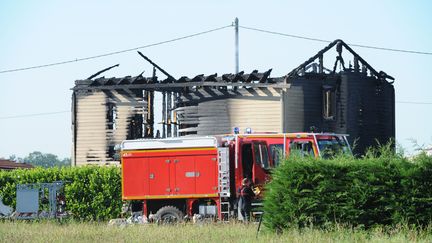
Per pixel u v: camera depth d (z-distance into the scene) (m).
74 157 106.38
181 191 66.25
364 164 47.44
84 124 106.38
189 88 102.81
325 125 100.81
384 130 105.94
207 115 101.50
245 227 54.91
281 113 97.69
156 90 104.75
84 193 78.38
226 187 65.12
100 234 53.28
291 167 47.97
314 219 47.38
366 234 44.66
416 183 46.47
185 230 53.75
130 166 67.56
